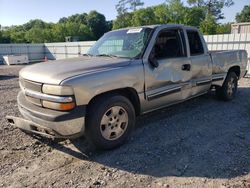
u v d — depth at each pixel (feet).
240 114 17.60
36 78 11.30
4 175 10.37
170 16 201.26
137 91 12.88
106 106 11.57
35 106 11.48
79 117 10.66
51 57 98.37
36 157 11.85
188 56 15.66
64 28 252.83
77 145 12.98
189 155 11.71
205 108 18.88
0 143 13.25
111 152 12.17
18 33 246.27
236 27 91.15
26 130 12.25
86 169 10.75
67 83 10.37
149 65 13.32
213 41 38.55
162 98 14.24
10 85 33.94
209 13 201.05
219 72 18.80
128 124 12.66
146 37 13.96
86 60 13.35
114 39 15.25
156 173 10.34
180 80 15.16
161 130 14.67
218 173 10.20
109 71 11.69
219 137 13.69
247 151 12.02
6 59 82.17
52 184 9.73
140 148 12.48
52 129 10.59
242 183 9.50
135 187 9.44
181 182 9.67
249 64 34.63
